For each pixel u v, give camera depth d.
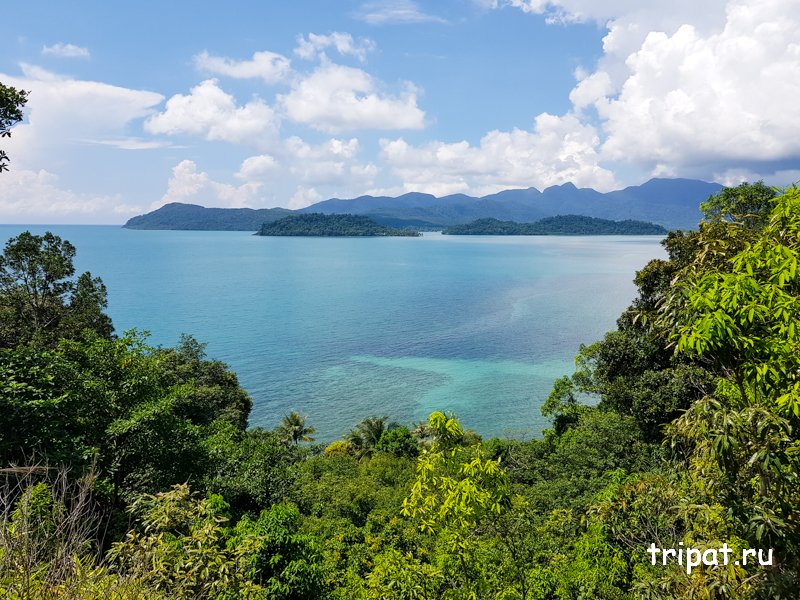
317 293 157.38
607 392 30.45
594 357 33.66
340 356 85.06
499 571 10.62
